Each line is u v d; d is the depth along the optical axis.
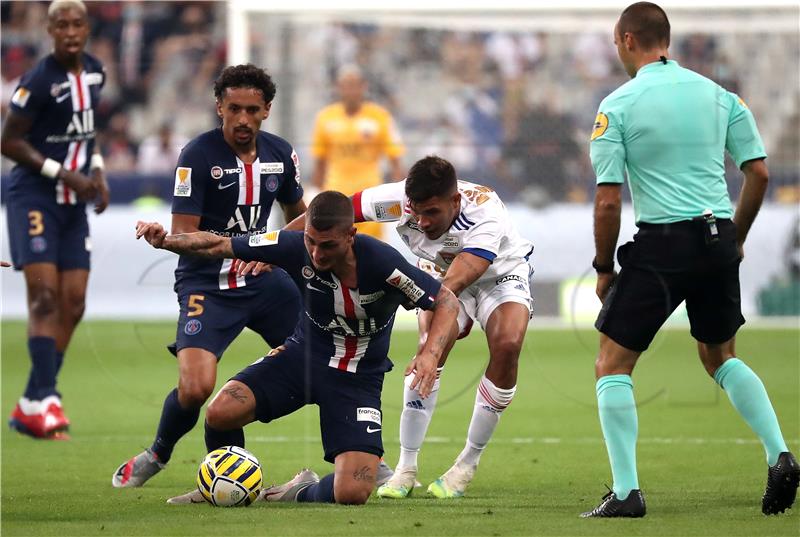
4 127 26.22
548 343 39.38
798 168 45.66
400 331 36.66
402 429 18.78
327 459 17.81
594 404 30.22
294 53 52.91
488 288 19.30
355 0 36.88
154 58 58.25
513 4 36.53
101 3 57.94
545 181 48.22
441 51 54.84
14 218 26.75
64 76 26.55
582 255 41.53
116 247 44.78
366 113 42.78
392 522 15.38
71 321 27.19
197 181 19.42
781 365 35.69
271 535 14.41
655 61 16.97
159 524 15.38
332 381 17.62
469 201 18.52
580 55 53.53
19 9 58.03
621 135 16.36
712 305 16.69
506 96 53.50
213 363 18.89
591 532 14.48
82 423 28.17
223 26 58.59
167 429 19.09
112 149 56.78
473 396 32.78
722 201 16.48
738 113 16.88
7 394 33.03
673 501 17.52
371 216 18.95
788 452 15.92
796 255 43.66
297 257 16.56
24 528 15.19
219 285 19.61
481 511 16.56
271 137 20.30
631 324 16.20
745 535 14.24
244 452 17.50
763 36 48.56
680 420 27.97
